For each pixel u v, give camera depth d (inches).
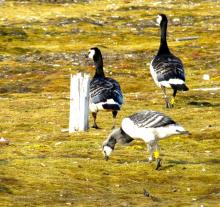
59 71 2664.9
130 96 1971.0
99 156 1130.0
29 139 1333.7
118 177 991.0
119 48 3294.8
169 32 3801.7
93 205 842.8
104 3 4805.6
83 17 4195.4
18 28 3772.1
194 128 1412.4
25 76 2546.8
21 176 973.2
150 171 1017.5
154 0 4913.9
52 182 952.3
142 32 3806.6
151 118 978.1
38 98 2018.9
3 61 2920.8
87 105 1408.7
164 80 1646.2
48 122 1557.6
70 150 1184.2
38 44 3464.6
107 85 1370.6
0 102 1918.1
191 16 4291.3
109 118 1568.7
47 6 4594.0
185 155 1147.3
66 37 3634.4
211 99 1889.8
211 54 3002.0
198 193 920.3
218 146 1232.8
